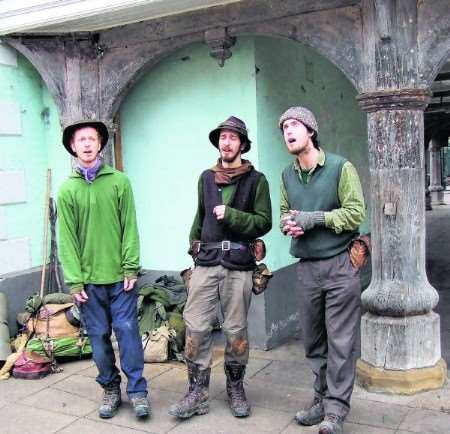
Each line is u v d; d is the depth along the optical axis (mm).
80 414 3584
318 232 3111
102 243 3436
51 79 4859
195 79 4785
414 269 3766
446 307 5996
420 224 3756
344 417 3154
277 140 4844
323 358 3316
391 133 3680
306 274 3197
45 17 4465
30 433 3350
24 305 5039
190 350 3465
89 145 3408
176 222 5012
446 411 3461
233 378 3506
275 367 4336
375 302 3793
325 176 3105
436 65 3570
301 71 5270
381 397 3688
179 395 3830
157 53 4539
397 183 3699
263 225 3418
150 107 5023
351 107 6520
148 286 4727
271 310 4781
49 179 5254
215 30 4180
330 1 3750
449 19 3490
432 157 20000
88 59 4812
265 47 4648
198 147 4840
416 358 3746
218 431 3307
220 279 3420
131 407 3656
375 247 3834
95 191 3426
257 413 3531
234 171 3434
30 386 4043
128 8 4137
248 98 4570
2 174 4910
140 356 3535
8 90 4961
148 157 5082
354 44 3730
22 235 5105
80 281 3432
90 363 4488
